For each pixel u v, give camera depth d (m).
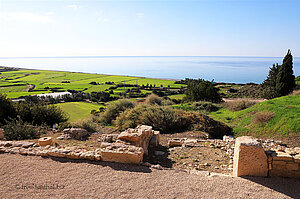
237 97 40.59
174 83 106.69
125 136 8.45
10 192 5.43
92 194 5.34
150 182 5.89
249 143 6.07
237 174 6.19
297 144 11.16
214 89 29.38
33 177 6.21
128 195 5.28
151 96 26.66
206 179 6.03
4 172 6.50
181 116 16.05
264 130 13.72
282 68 25.73
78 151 7.84
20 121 13.90
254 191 5.36
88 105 49.84
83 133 13.01
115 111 20.94
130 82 117.56
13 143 8.91
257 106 18.72
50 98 55.72
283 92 25.89
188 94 33.94
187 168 7.51
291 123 12.82
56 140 11.45
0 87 98.00
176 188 5.56
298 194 5.20
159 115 15.88
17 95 72.00
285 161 5.92
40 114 17.20
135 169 6.68
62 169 6.70
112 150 7.32
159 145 11.11
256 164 6.04
